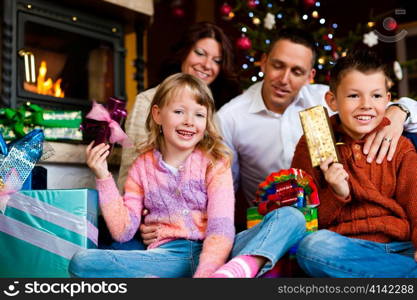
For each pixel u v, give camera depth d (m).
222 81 2.39
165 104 1.61
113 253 1.41
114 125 1.60
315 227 1.54
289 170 1.59
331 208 1.55
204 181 1.57
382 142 1.59
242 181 2.41
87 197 1.49
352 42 3.01
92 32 2.61
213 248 1.42
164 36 4.93
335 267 1.35
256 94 2.25
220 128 2.17
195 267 1.49
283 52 2.06
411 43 4.22
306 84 2.29
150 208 1.60
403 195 1.52
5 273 1.49
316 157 1.54
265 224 1.40
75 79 2.59
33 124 1.97
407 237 1.49
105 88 2.69
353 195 1.55
